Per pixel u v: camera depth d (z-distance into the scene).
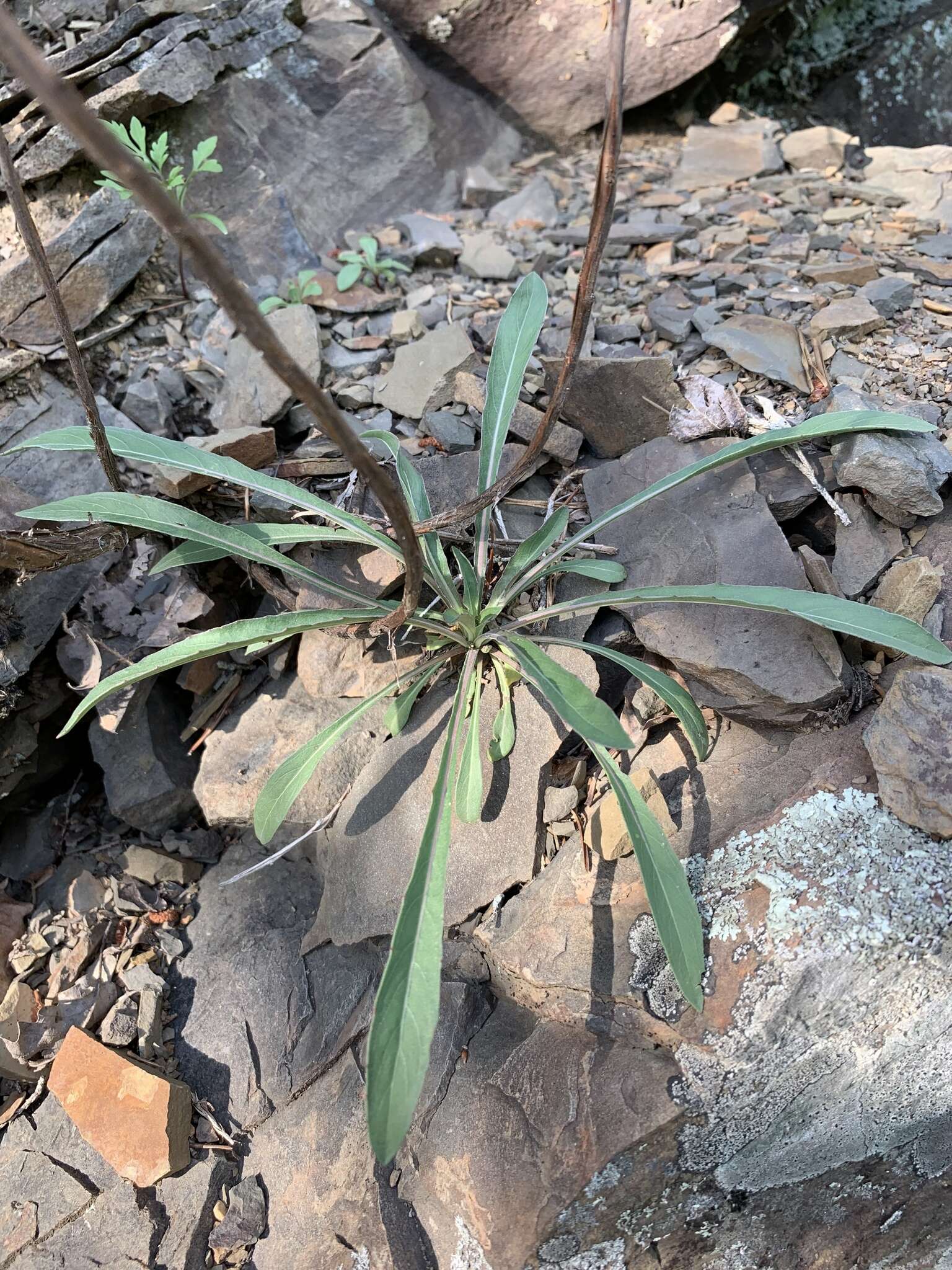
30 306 0.33
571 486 0.32
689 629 0.27
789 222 0.40
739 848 0.25
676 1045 0.23
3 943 0.31
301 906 0.31
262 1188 0.27
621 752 0.28
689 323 0.34
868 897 0.23
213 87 0.38
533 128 0.47
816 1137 0.24
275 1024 0.29
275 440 0.33
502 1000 0.27
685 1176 0.24
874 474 0.27
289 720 0.32
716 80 0.48
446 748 0.26
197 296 0.37
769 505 0.29
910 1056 0.23
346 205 0.42
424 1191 0.26
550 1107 0.24
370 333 0.36
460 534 0.30
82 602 0.31
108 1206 0.27
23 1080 0.29
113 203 0.34
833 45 0.47
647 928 0.25
